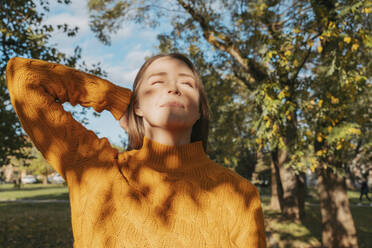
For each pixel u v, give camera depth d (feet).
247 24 25.72
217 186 3.99
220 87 36.27
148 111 4.11
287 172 47.73
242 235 3.82
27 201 80.02
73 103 4.22
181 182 3.89
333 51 18.69
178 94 4.05
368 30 18.52
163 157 4.17
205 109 4.90
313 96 21.16
